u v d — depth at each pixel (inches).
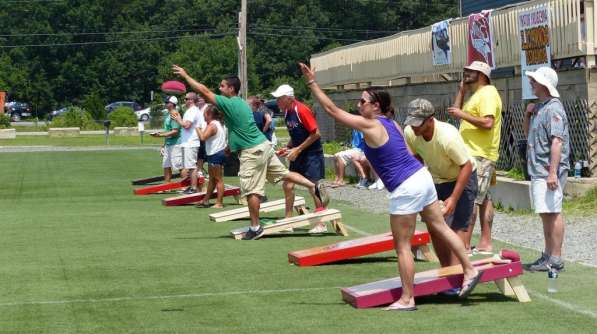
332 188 1103.0
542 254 517.0
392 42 1274.6
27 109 4411.9
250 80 4293.8
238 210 783.1
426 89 1178.0
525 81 897.5
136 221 788.6
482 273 426.6
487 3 1301.7
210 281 500.7
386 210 856.3
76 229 737.6
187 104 1013.8
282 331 385.4
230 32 4618.6
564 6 829.8
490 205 571.8
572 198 780.6
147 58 4783.5
